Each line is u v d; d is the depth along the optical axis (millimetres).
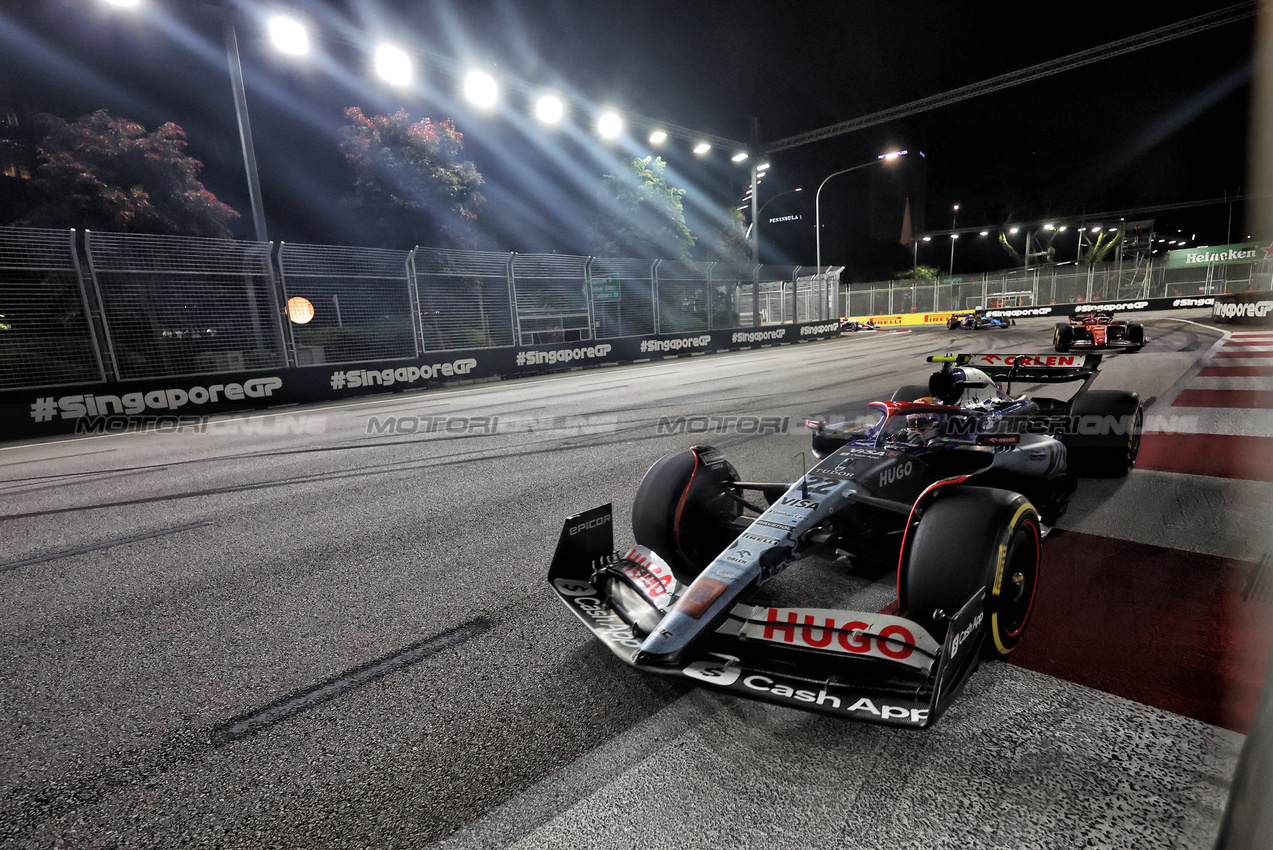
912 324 43344
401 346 16188
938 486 2822
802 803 1980
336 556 4223
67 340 11367
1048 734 2223
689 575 3443
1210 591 3113
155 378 11539
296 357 14258
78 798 2164
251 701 2654
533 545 4215
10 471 7660
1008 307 39812
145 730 2506
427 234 20625
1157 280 42531
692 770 2137
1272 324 17953
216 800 2123
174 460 7785
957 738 2225
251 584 3840
